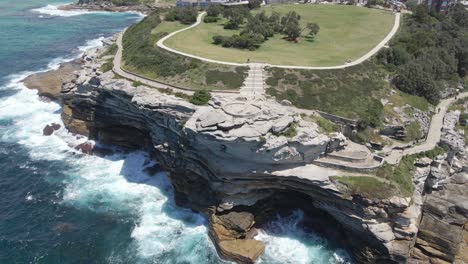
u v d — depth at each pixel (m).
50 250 55.25
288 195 61.97
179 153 62.81
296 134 55.22
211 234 58.62
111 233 59.06
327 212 59.28
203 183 61.88
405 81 79.56
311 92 70.94
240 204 59.00
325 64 80.44
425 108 76.19
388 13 128.25
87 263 53.62
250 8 137.00
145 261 54.50
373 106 69.94
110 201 66.06
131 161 76.62
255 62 78.81
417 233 55.31
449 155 64.56
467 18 121.19
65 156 78.69
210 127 52.66
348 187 53.34
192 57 79.94
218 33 103.31
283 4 148.00
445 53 92.62
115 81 72.44
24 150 80.25
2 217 61.00
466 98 85.19
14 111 95.31
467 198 58.91
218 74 73.50
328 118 66.50
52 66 125.38
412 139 67.19
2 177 71.06
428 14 120.88
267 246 57.94
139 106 65.19
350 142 63.66
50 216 61.91
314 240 59.22
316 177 54.44
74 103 81.75
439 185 61.06
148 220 62.09
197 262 54.91
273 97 67.94
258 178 56.69
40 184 69.69
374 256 54.38
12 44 147.88
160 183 70.69
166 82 73.81
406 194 54.16
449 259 53.50
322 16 126.25
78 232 58.91
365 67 81.25
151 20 111.75
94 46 148.75
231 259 55.09
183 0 147.50
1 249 54.81
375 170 56.41
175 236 59.16
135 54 87.38
